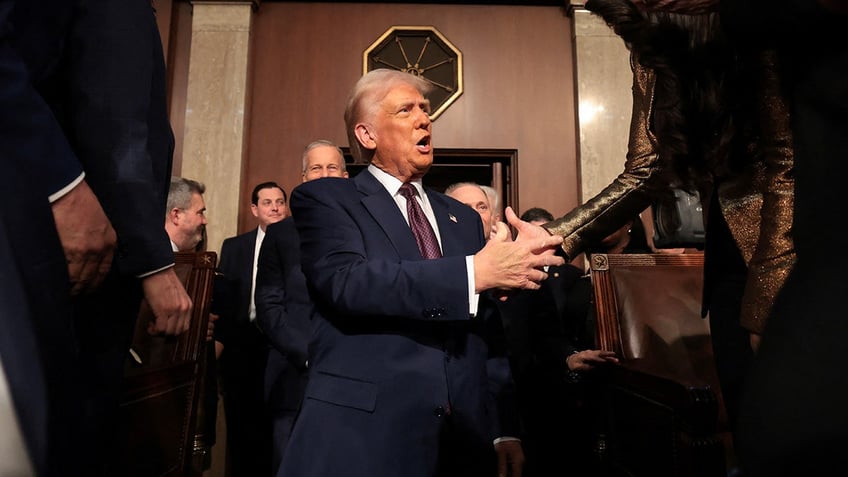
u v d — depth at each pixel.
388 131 1.50
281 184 5.25
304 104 5.36
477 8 5.54
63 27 1.03
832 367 0.54
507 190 5.41
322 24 5.48
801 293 0.59
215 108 5.13
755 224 1.04
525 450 2.83
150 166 1.12
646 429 1.67
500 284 1.24
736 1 0.67
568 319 2.78
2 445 0.71
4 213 0.78
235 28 5.26
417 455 1.23
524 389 2.84
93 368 1.05
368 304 1.23
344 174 3.30
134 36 1.11
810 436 0.54
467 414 1.32
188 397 2.03
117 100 1.07
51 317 0.81
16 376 0.73
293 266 2.80
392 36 5.46
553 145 5.36
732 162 1.02
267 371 2.87
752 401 0.60
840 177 0.59
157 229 1.12
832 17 0.58
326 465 1.22
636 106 1.45
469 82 5.43
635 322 2.12
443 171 5.90
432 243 1.44
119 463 1.47
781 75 0.77
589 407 2.50
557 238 1.30
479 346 1.42
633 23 1.08
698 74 1.03
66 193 0.89
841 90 0.59
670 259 2.25
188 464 2.01
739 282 1.12
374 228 1.39
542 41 5.50
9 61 0.86
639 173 1.45
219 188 5.02
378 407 1.25
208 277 2.31
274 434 2.73
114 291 1.12
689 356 2.07
